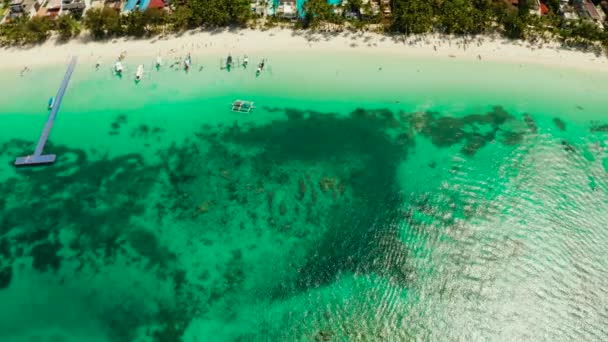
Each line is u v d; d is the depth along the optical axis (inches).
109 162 2234.3
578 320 1664.6
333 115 2415.1
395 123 2362.2
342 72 2610.7
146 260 1855.3
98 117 2438.5
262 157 2224.4
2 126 2418.8
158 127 2384.4
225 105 2482.8
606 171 2127.2
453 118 2375.7
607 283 1754.4
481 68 2605.8
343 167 2166.6
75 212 2031.3
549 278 1771.7
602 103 2417.6
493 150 2220.7
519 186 2073.1
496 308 1697.8
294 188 2082.9
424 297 1729.8
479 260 1825.8
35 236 1952.5
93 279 1806.1
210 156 2241.6
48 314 1715.1
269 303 1722.4
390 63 2645.2
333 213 1984.5
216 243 1900.8
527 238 1889.8
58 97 2527.1
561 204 2004.2
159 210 2026.3
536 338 1628.9
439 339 1637.6
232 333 1652.3
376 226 1935.3
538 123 2335.1
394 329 1657.2
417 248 1865.2
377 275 1788.9
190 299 1739.7
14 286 1797.5
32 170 2220.7
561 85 2511.1
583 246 1865.2
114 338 1647.4
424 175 2124.8
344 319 1679.4
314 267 1817.2
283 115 2421.3
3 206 2065.7
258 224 1956.2
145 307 1723.7
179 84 2583.7
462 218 1957.4
